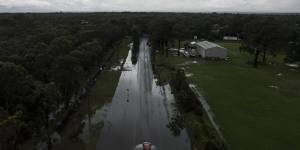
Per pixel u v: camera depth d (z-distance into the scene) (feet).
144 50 357.41
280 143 117.08
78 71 162.50
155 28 350.64
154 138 122.93
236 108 155.02
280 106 158.92
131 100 171.01
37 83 127.24
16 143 99.04
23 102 112.68
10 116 94.68
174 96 177.37
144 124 136.77
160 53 323.78
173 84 195.93
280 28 262.67
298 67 257.14
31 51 204.33
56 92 127.95
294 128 130.93
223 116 144.15
